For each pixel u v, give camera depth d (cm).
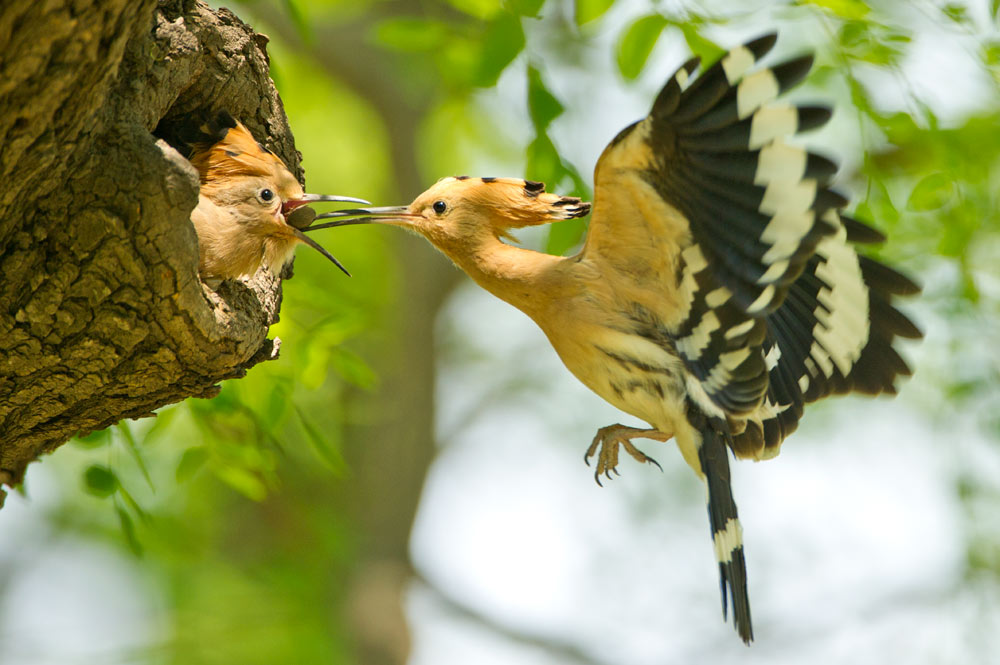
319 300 1067
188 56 762
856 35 1047
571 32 1327
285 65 1766
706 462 834
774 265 695
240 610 1795
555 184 1042
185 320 655
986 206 1202
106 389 693
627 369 835
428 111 1858
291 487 1736
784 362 884
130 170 618
